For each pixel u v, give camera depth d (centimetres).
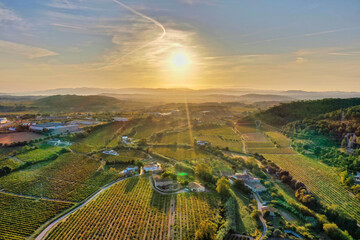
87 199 9031
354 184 10194
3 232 6912
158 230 7138
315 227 7500
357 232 7400
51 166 11838
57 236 6744
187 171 12044
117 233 6950
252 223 7600
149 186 10119
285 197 9488
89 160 13162
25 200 8612
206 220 7419
